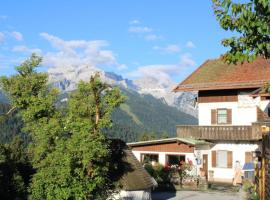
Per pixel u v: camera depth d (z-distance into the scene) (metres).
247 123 40.53
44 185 18.25
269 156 12.04
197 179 36.34
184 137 43.00
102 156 18.84
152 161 41.62
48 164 18.39
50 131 18.56
